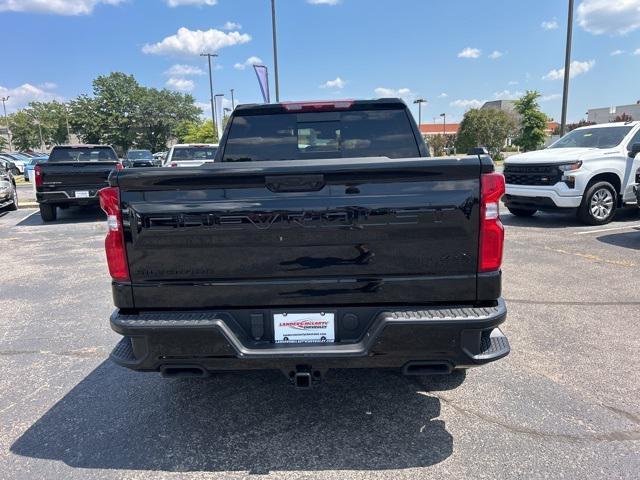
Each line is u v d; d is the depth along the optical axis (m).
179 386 3.77
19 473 2.76
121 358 2.85
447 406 3.37
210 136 66.25
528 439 2.96
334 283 2.73
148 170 2.67
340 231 2.68
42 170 11.77
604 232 9.02
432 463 2.76
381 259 2.70
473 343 2.68
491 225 2.65
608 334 4.47
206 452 2.92
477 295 2.72
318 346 2.73
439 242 2.67
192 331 2.67
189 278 2.77
